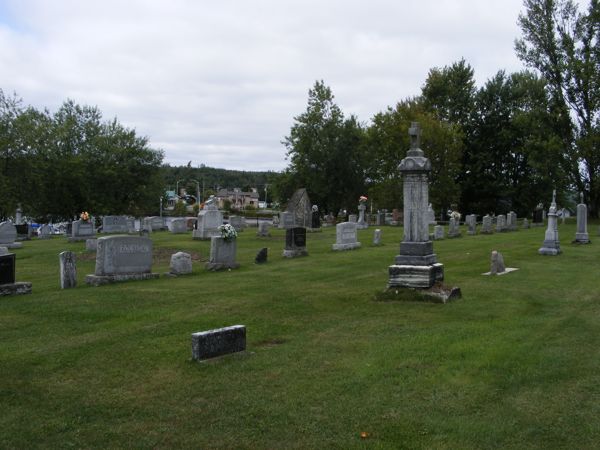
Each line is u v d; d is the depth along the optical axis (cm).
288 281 1664
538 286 1545
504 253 2430
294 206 4178
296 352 912
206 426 631
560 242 2978
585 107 4722
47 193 5891
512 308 1244
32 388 753
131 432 616
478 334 1012
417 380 771
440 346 930
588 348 917
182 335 1025
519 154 6262
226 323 1123
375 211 7012
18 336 1027
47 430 622
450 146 5528
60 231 5712
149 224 4138
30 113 5697
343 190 6606
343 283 1620
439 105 6556
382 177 6253
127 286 1587
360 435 605
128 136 6494
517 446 579
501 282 1619
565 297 1386
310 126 6562
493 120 6319
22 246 3125
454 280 1664
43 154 5681
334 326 1098
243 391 736
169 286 1579
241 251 2583
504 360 850
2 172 5241
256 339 1001
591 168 4800
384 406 683
